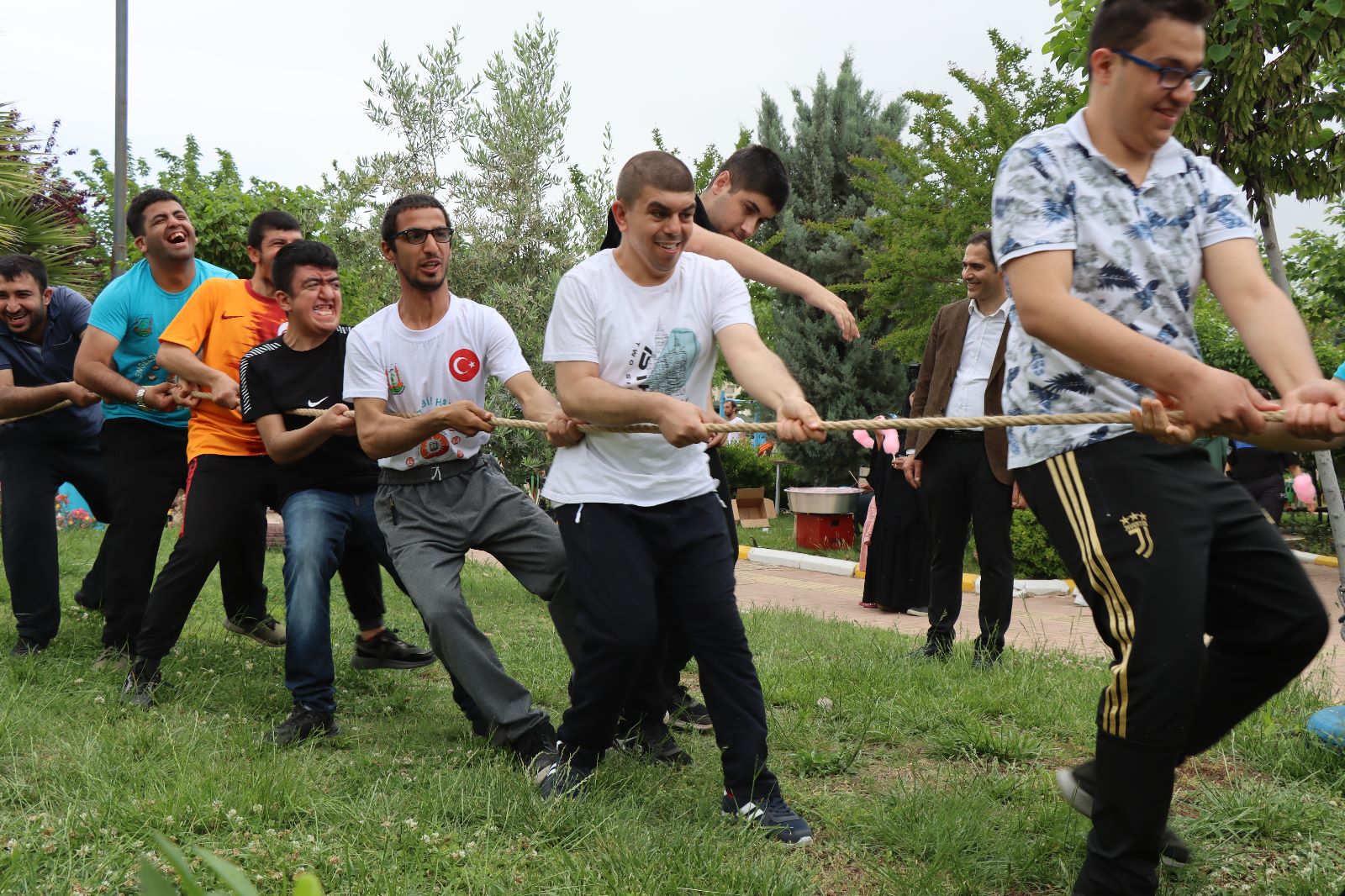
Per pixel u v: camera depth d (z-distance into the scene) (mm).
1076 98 6379
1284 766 3781
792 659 5602
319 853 2861
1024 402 2768
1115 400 2639
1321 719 3873
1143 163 2654
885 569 8586
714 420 3543
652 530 3398
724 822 3248
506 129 9008
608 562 3363
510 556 4008
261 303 5012
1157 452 2576
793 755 4012
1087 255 2594
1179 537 2482
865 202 17922
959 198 13328
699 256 3541
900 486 8484
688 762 3990
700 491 3438
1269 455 11773
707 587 3393
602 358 3412
